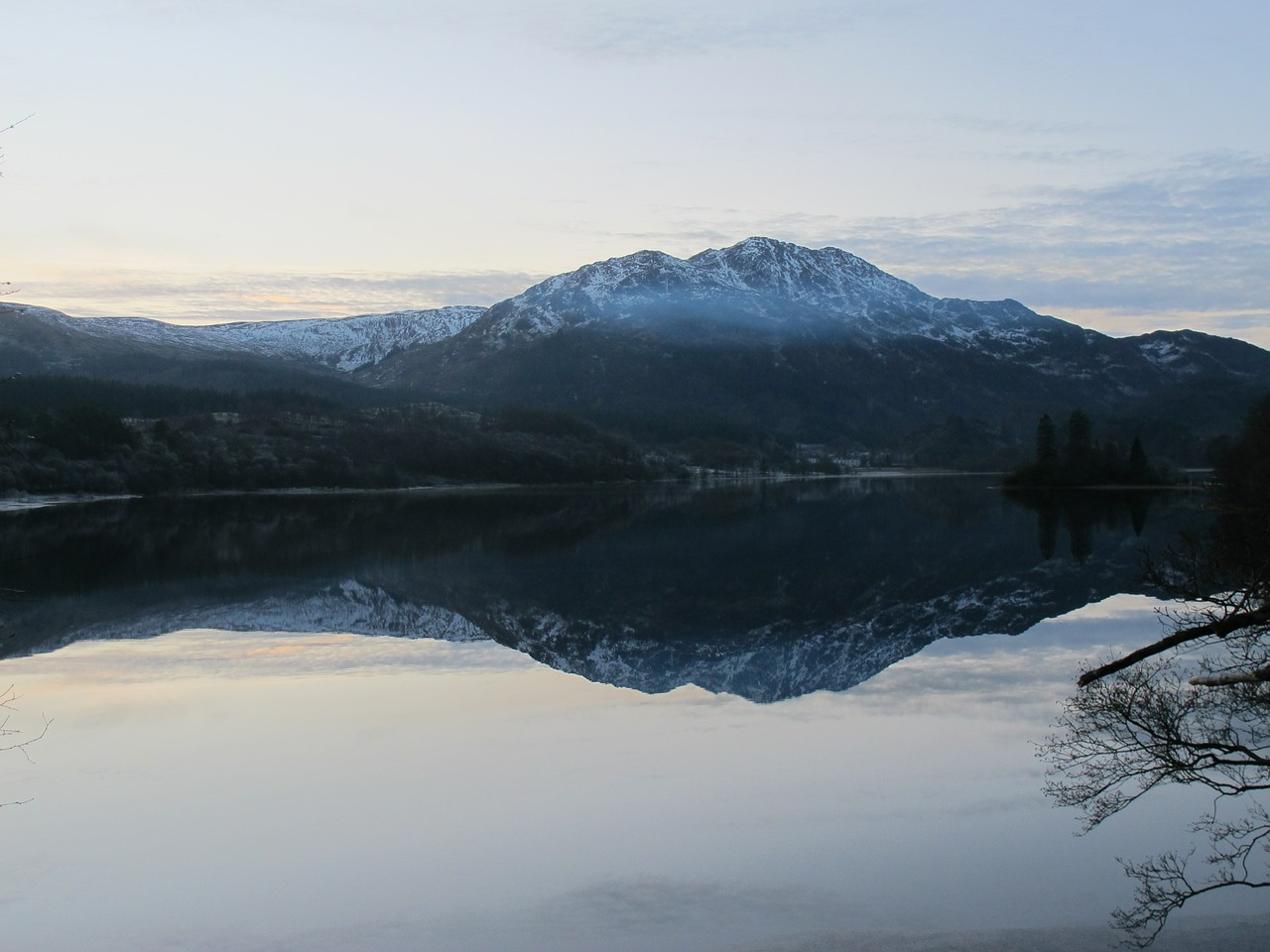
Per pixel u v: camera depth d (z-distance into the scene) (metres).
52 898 18.69
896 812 22.14
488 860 20.09
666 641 43.75
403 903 18.39
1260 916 16.86
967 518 109.06
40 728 29.14
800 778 24.48
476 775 24.97
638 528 103.50
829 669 36.72
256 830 21.61
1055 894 18.11
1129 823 20.91
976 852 19.98
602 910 17.98
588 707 31.42
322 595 57.56
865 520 109.94
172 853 20.53
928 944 16.50
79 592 58.06
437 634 45.06
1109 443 167.62
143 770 25.50
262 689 33.91
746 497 166.75
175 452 164.75
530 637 44.62
